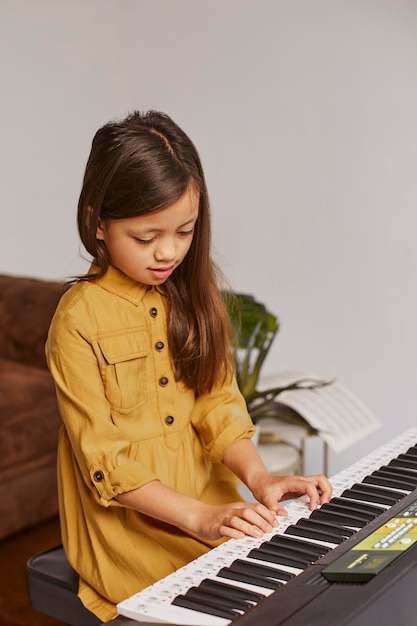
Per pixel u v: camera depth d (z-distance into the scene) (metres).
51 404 2.66
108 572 1.41
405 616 0.96
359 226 2.98
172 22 3.19
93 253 1.35
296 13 2.96
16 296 2.80
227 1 3.07
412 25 2.78
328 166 3.00
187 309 1.46
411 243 2.90
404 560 1.00
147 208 1.22
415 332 2.94
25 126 3.45
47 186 3.45
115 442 1.33
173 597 1.01
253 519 1.18
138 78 3.29
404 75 2.82
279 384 2.44
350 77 2.91
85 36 3.34
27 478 2.59
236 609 0.97
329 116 2.96
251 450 1.45
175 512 1.26
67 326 1.35
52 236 3.47
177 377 1.46
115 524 1.40
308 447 2.95
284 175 3.07
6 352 2.83
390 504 1.23
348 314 3.05
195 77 3.18
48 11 3.36
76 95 3.38
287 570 1.06
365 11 2.85
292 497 1.32
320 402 2.37
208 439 1.48
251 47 3.06
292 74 3.00
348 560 1.02
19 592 2.31
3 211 3.53
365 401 3.06
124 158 1.23
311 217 3.05
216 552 1.12
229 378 1.51
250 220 3.16
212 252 1.55
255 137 3.11
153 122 1.30
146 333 1.43
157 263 1.27
